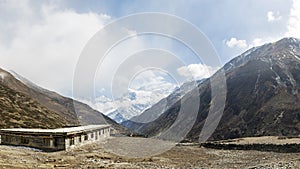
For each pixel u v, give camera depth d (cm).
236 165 2866
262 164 2795
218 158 3491
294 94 12938
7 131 3491
